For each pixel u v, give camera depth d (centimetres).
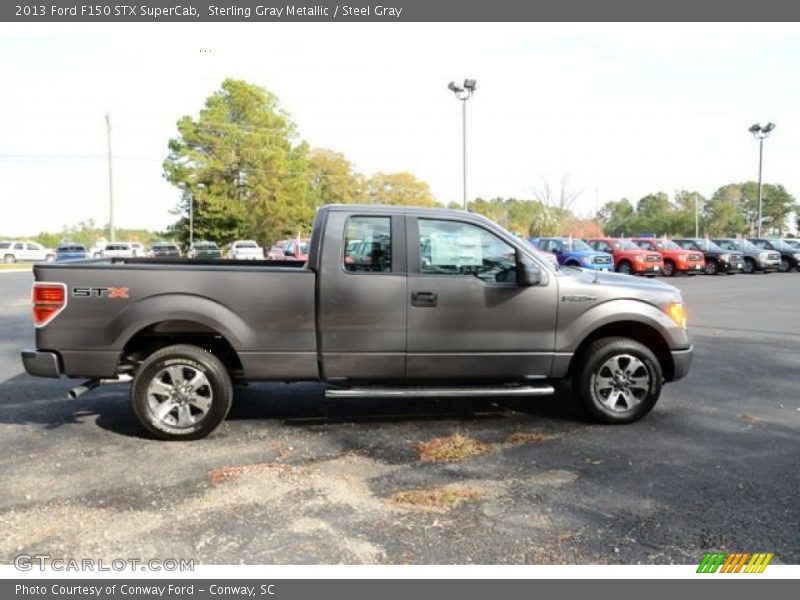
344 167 6681
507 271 516
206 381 487
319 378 503
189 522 349
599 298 518
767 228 8738
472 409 582
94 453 461
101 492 390
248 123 5319
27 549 320
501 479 412
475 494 388
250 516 357
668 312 530
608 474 422
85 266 472
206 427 488
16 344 949
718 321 1210
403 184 7162
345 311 491
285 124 5541
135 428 523
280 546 323
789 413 571
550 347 515
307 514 359
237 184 5284
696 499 382
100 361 478
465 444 479
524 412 573
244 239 5388
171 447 476
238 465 436
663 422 543
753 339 989
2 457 453
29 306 1498
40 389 659
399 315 496
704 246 2923
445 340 502
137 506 369
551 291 512
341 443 485
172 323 498
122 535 335
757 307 1459
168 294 477
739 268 2845
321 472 423
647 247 2716
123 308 473
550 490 395
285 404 597
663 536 335
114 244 4209
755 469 432
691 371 751
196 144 5178
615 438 499
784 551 321
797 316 1288
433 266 507
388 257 501
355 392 489
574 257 2331
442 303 500
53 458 451
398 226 503
